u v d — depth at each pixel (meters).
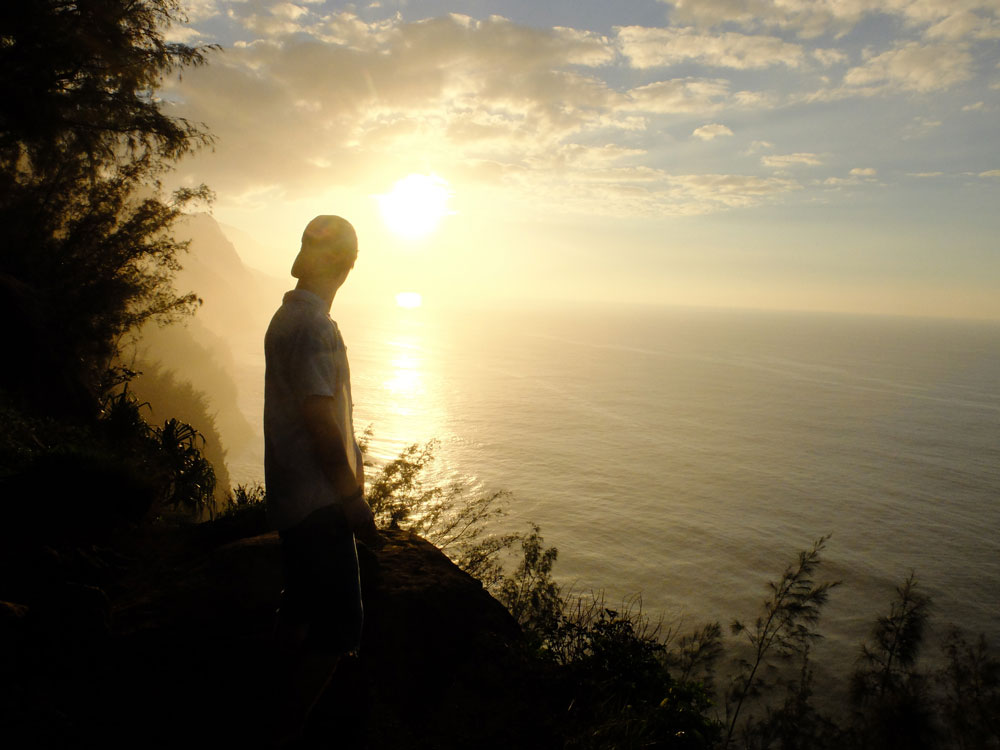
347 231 2.10
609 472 98.75
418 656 3.02
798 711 10.01
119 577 3.43
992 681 9.78
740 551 70.00
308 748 2.32
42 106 12.11
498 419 135.50
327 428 1.87
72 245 13.76
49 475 4.14
